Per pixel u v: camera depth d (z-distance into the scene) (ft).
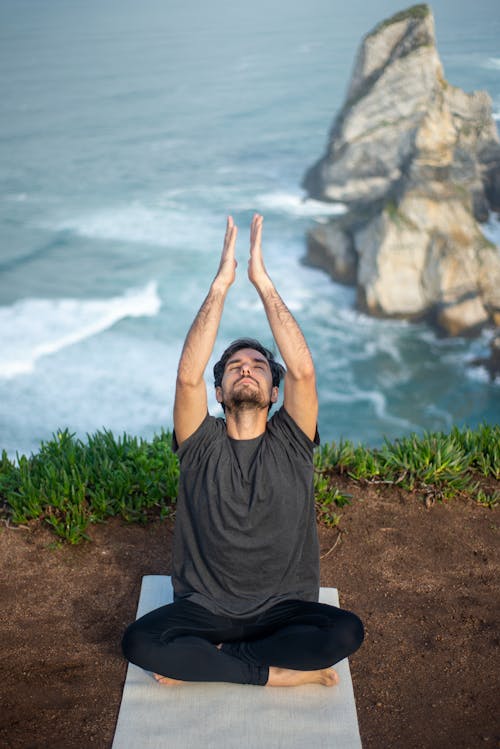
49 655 11.28
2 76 449.89
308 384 10.20
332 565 13.74
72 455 15.62
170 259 180.04
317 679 10.29
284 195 225.15
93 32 653.30
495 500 15.69
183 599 10.39
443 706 10.46
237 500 10.05
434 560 13.94
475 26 555.28
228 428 10.57
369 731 9.96
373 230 137.08
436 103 173.68
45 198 233.14
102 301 154.30
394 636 11.92
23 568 13.38
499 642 11.80
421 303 133.18
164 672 9.77
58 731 9.83
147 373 122.93
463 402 114.42
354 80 194.18
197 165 267.18
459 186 138.82
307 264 156.87
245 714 9.87
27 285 163.02
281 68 461.78
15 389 114.73
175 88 411.13
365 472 16.51
